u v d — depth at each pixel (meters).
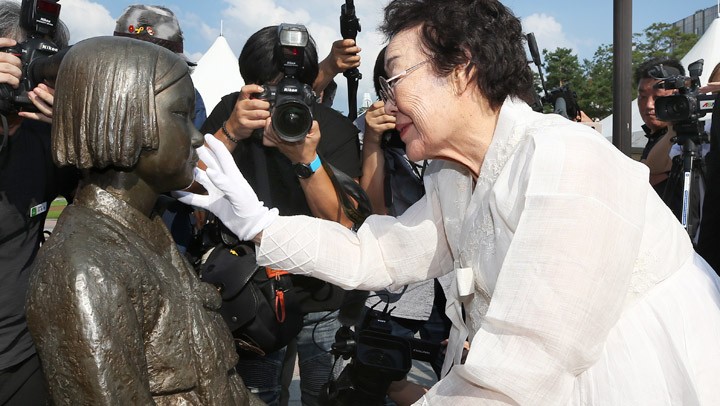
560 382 1.31
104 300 1.29
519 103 1.62
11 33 2.19
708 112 3.52
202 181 1.93
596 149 1.40
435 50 1.53
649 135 4.83
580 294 1.29
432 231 1.99
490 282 1.56
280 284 2.31
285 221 1.98
